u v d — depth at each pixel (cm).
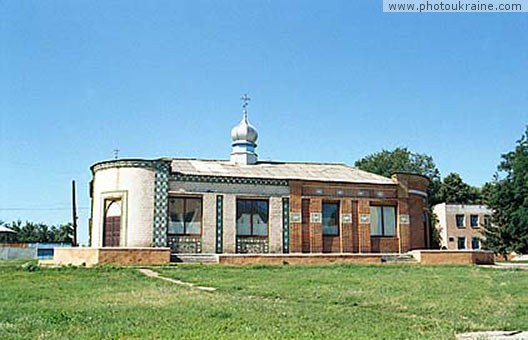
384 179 4394
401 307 1673
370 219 4178
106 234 3750
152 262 3422
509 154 6419
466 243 8281
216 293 2089
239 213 3919
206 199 3847
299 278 2627
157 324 1330
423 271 3127
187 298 1883
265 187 3984
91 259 3388
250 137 4447
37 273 2889
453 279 2603
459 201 8931
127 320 1392
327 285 2314
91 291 2131
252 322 1359
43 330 1271
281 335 1195
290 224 3994
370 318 1454
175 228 3772
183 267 3206
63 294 2028
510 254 6569
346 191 4153
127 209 3694
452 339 1191
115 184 3747
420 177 4391
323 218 4100
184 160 4228
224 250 3834
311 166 4531
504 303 1772
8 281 2561
